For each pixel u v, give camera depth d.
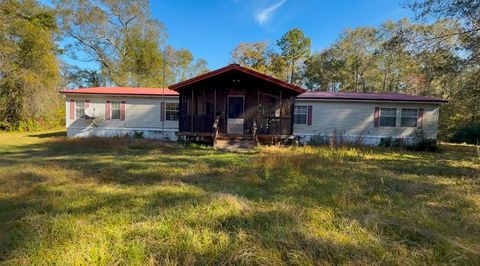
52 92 20.84
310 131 15.40
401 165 8.31
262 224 3.31
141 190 4.85
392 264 2.43
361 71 34.03
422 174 6.93
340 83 36.78
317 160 8.03
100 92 15.71
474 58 11.58
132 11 29.39
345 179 6.00
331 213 3.74
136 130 16.14
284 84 12.44
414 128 14.92
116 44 30.31
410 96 16.03
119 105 16.09
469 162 9.20
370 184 5.64
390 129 15.04
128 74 31.28
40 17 23.03
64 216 3.46
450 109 19.08
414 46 12.40
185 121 13.38
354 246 2.73
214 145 12.10
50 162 7.92
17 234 2.96
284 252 2.61
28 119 20.50
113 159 8.66
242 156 9.54
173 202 4.14
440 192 4.99
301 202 4.24
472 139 18.48
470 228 3.27
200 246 2.71
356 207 4.00
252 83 13.27
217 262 2.48
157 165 7.55
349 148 11.66
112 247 2.65
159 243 2.72
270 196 4.57
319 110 15.34
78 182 5.44
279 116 13.31
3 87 18.98
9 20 18.91
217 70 12.23
